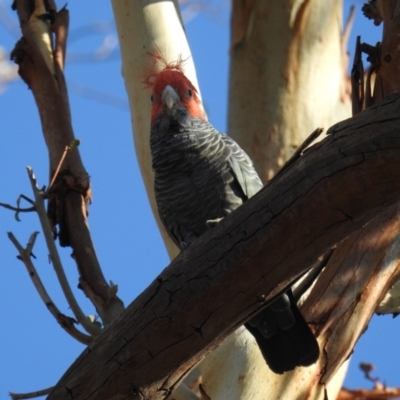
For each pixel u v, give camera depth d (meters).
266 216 8.61
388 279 11.21
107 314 11.82
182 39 13.58
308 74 13.70
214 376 11.37
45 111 13.72
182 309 8.89
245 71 13.86
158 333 8.96
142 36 13.41
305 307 11.12
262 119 13.65
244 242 8.71
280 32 13.79
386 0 11.45
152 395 9.25
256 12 13.91
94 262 12.52
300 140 13.49
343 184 8.27
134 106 13.55
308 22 13.77
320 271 10.70
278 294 9.12
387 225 11.22
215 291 8.83
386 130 8.03
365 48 11.38
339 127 8.38
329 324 11.00
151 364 9.06
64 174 13.11
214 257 8.80
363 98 11.34
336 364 10.98
